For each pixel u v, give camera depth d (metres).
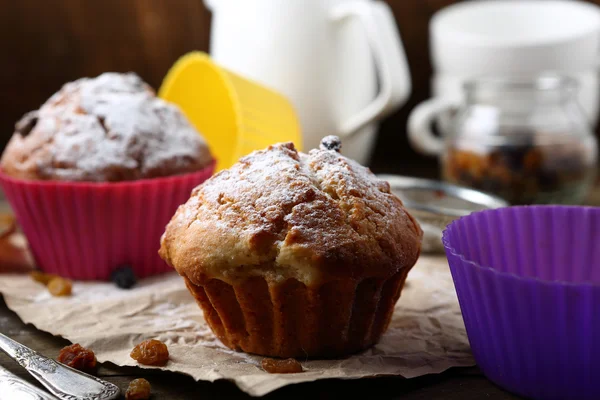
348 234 0.34
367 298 0.35
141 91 0.45
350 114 0.54
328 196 0.35
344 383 0.34
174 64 0.62
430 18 0.63
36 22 0.59
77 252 0.43
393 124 0.66
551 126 0.50
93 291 0.42
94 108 0.43
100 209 0.42
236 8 0.52
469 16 0.60
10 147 0.43
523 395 0.33
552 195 0.50
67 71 0.61
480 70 0.55
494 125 0.50
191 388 0.34
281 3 0.51
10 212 0.51
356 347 0.36
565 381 0.32
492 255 0.37
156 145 0.43
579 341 0.32
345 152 0.54
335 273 0.34
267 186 0.35
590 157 0.51
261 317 0.35
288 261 0.34
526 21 0.60
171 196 0.43
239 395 0.34
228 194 0.35
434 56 0.58
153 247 0.43
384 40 0.52
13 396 0.32
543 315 0.32
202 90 0.51
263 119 0.48
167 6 0.60
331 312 0.35
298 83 0.52
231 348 0.36
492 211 0.37
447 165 0.53
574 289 0.31
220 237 0.34
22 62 0.60
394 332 0.37
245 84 0.48
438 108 0.56
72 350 0.35
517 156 0.50
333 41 0.52
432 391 0.34
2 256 0.44
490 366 0.34
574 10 0.59
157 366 0.35
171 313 0.39
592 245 0.37
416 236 0.36
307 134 0.53
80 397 0.33
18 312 0.39
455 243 0.36
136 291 0.42
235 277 0.35
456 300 0.40
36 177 0.42
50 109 0.44
